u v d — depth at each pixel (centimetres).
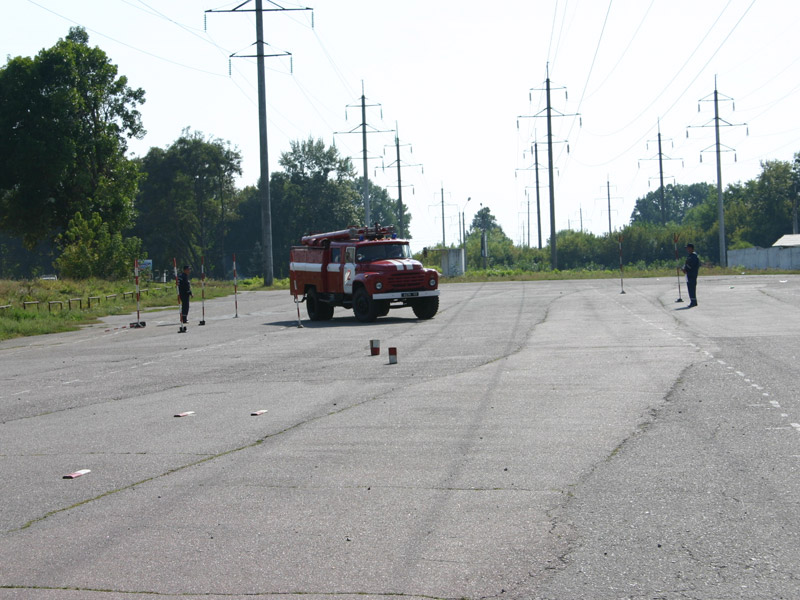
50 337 2977
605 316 2723
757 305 2914
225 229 13112
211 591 534
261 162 6456
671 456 846
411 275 2950
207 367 1812
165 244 11594
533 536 618
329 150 13262
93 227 6775
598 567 552
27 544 643
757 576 529
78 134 7462
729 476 764
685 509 670
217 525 671
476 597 511
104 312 4162
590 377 1406
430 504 708
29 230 7812
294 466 863
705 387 1255
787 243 7888
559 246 11388
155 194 11706
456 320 2831
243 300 5025
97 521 696
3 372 1912
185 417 1191
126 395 1447
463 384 1387
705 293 3741
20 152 7281
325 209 13012
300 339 2411
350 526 656
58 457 956
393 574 552
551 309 3148
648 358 1620
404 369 1616
